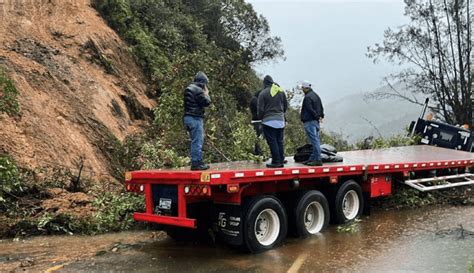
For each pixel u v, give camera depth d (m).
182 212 7.52
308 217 9.09
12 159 10.01
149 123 16.52
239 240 7.57
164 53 21.06
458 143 17.30
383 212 11.38
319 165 9.41
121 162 13.12
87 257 7.50
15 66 13.07
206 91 8.45
